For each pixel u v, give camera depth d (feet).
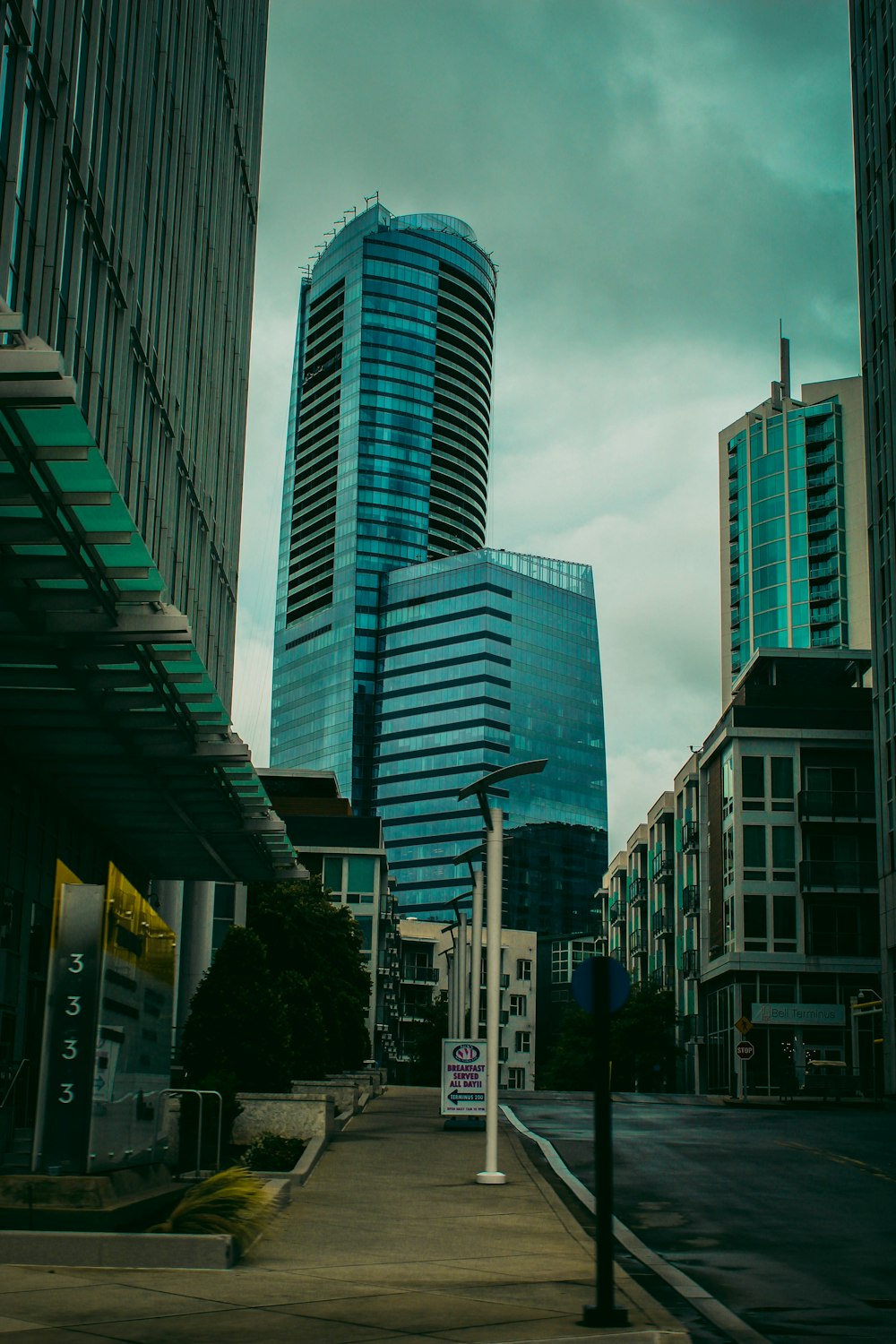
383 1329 30.42
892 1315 37.93
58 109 77.20
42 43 74.28
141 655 63.16
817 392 451.12
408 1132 97.81
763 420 451.53
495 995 70.08
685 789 280.72
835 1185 72.64
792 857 240.53
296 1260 42.14
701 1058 258.78
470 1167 74.90
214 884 161.17
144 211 103.71
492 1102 68.28
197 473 125.59
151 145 105.60
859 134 227.20
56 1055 43.27
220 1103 62.03
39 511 49.19
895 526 202.39
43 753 77.82
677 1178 74.49
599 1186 33.30
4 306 41.27
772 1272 45.55
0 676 65.77
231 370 146.00
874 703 210.59
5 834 78.23
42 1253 38.60
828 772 243.40
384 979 320.70
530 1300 35.65
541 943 492.54
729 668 447.42
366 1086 134.92
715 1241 52.70
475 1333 30.12
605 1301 32.50
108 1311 31.68
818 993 235.20
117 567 55.06
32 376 40.75
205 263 129.29
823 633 424.46
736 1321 36.27
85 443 45.47
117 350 93.35
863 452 432.25
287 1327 30.25
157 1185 51.39
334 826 318.86
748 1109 152.87
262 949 82.58
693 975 262.88
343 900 313.12
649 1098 170.09
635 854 336.90
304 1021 110.32
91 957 43.86
